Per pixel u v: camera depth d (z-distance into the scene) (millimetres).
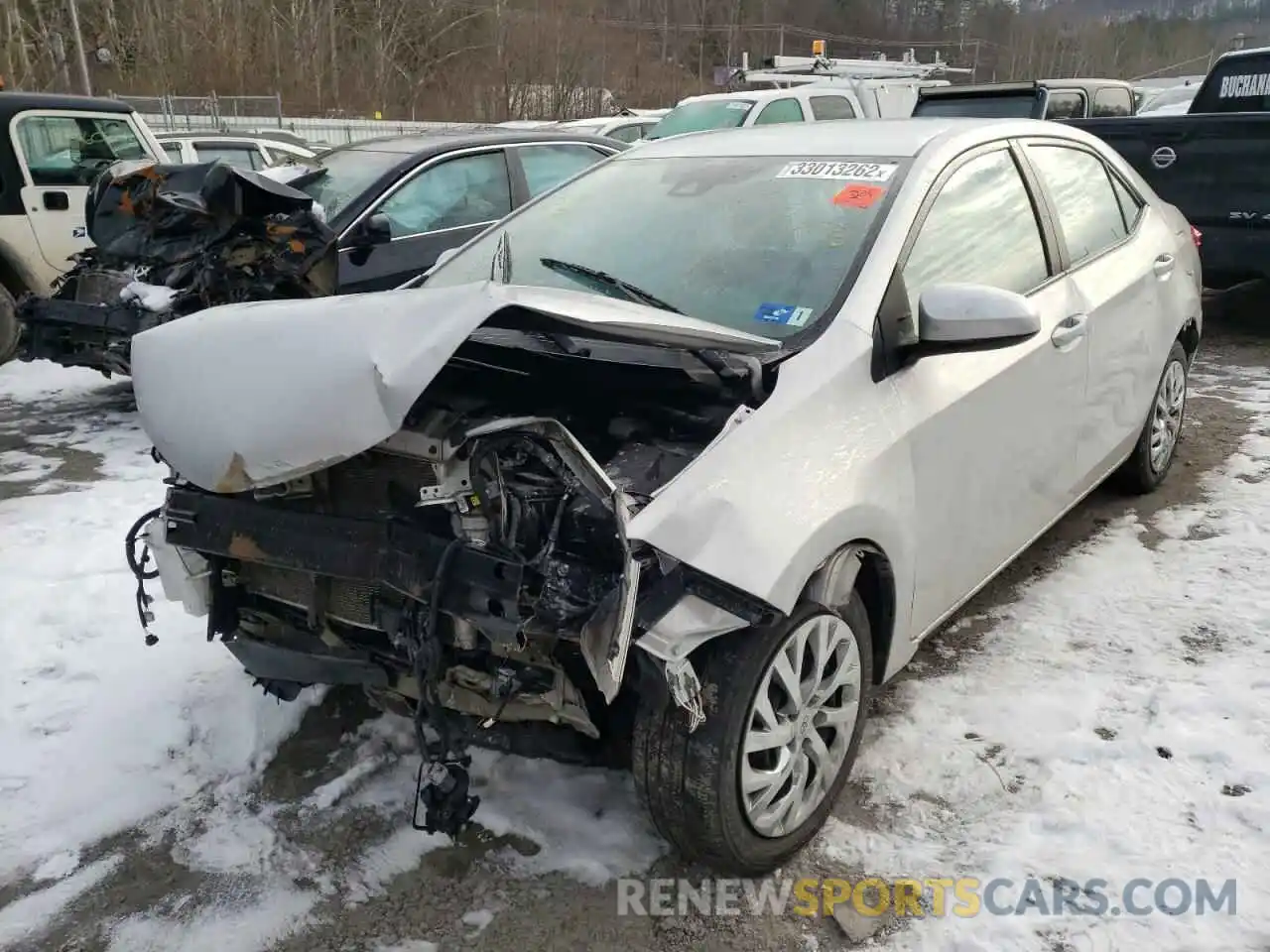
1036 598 3979
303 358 2320
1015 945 2391
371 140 7496
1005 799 2863
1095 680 3393
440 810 2350
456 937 2475
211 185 5527
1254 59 9219
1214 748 3002
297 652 2768
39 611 4035
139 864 2723
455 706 2537
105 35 25188
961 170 3420
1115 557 4293
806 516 2473
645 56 39312
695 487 2361
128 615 4008
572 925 2500
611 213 3598
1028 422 3455
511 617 2209
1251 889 2514
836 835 2766
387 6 30266
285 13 28078
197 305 5828
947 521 3082
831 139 3619
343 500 2604
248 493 2695
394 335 2266
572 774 3018
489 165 7086
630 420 2697
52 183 7535
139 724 3297
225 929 2508
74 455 6082
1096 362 3912
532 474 2396
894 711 3273
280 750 3172
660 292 3133
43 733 3266
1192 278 4914
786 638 2473
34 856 2754
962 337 2791
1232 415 6172
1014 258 3557
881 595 2900
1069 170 4133
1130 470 4754
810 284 2975
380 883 2643
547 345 2652
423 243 6547
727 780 2406
